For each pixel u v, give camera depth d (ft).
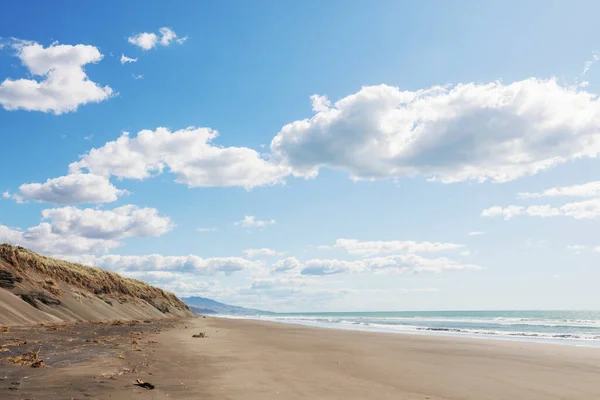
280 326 180.24
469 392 37.63
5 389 30.22
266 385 37.78
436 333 136.87
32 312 109.09
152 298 247.70
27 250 153.38
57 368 40.75
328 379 42.83
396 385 40.47
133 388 33.12
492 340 101.96
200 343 79.77
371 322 273.33
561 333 138.10
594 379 45.16
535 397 35.88
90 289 172.14
